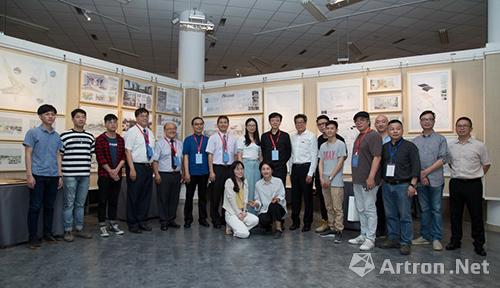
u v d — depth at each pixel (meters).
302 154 4.78
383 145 3.97
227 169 4.95
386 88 5.71
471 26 8.61
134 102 6.43
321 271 3.13
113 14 8.02
